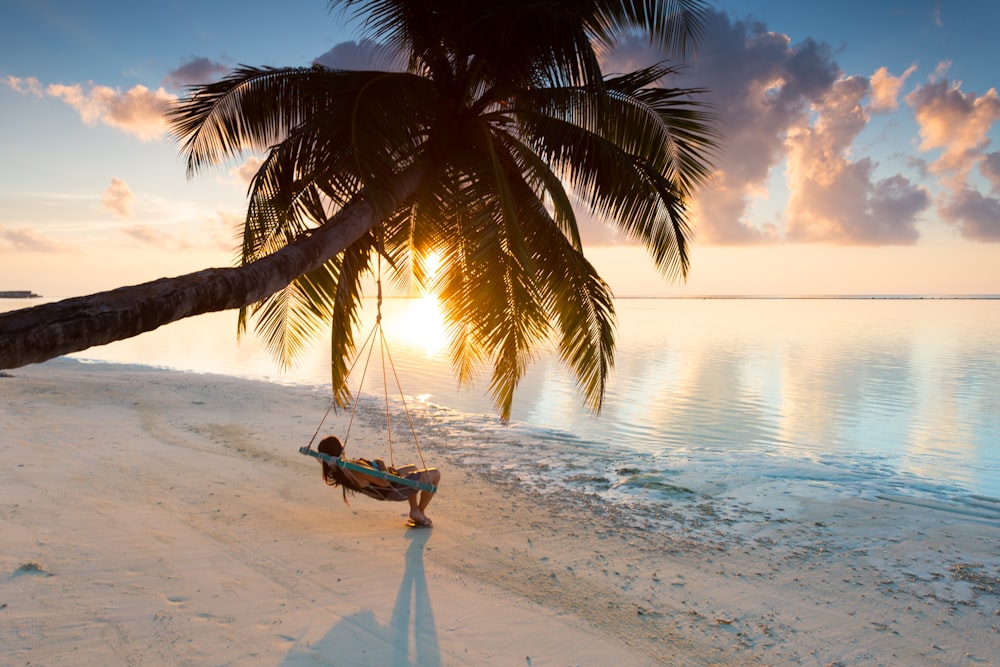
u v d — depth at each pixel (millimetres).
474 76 7312
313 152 6258
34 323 2518
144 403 14156
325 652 4172
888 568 5902
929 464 11273
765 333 52875
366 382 21969
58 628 4309
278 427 12258
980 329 57875
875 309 144125
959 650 4410
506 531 6793
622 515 7504
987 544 6562
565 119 7938
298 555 5840
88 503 6906
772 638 4547
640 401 18672
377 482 6406
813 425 15164
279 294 9195
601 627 4660
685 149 8539
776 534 6863
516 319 7219
